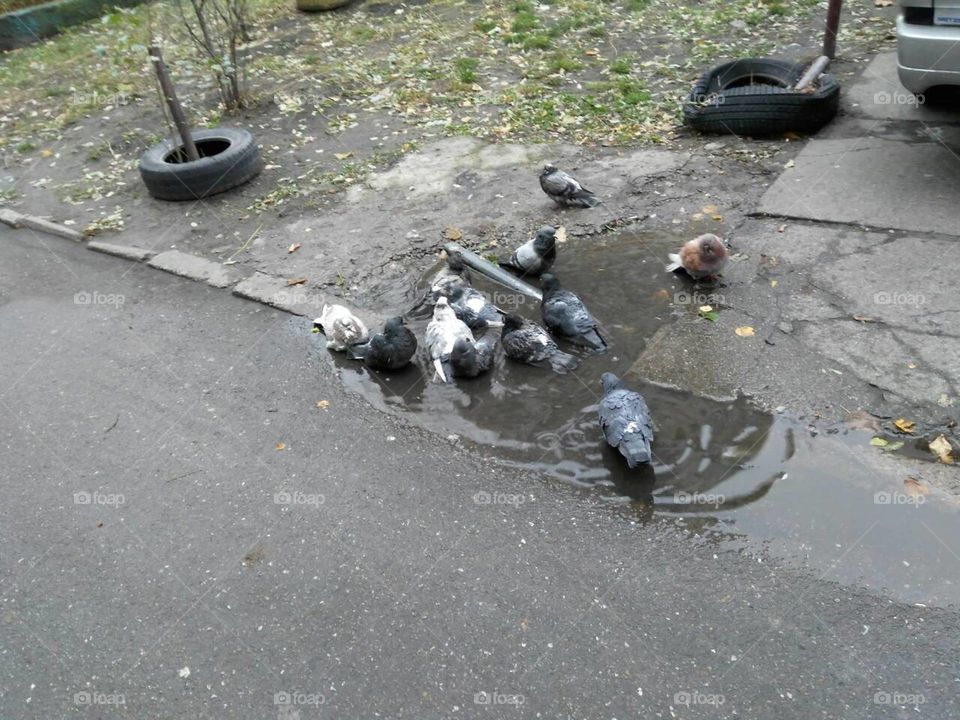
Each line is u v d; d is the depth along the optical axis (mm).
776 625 3330
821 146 7133
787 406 4438
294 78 10805
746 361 4812
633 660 3266
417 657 3393
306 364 5398
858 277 5379
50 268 7094
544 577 3674
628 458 3998
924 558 3518
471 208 7051
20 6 15250
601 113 8461
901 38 5941
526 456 4395
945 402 4289
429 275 6203
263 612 3691
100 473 4664
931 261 5398
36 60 13570
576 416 4633
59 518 4375
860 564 3531
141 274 6809
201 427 4930
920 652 3162
